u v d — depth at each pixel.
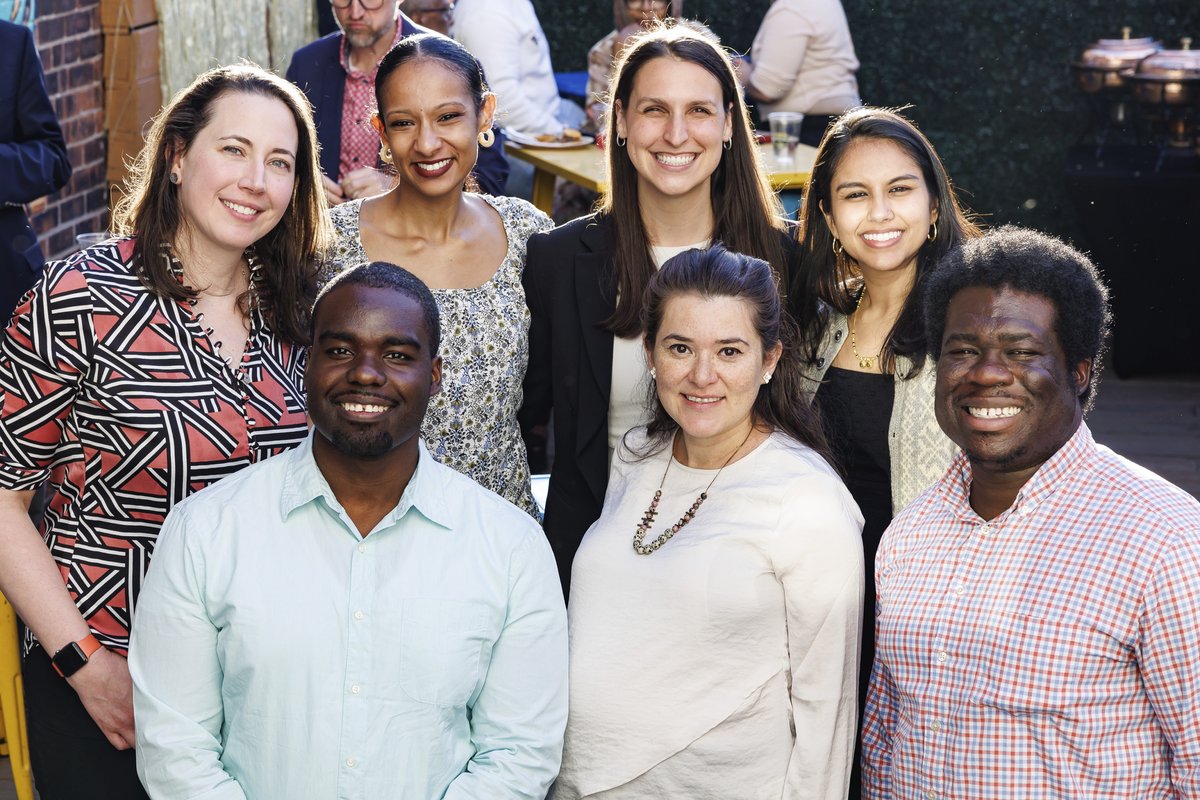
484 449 2.65
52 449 2.18
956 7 7.25
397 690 1.86
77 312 2.10
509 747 1.93
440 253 2.64
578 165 5.31
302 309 2.35
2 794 3.13
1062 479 1.76
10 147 3.80
